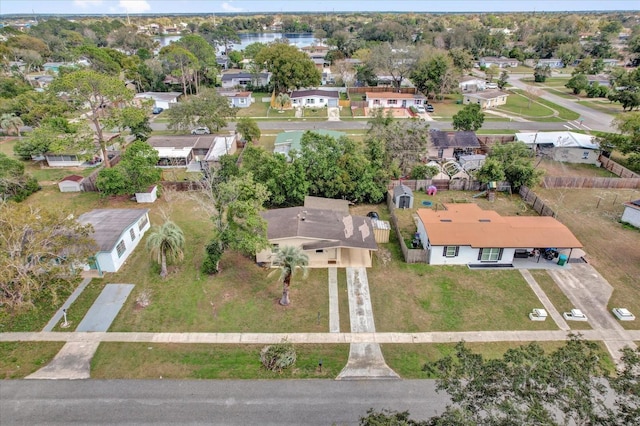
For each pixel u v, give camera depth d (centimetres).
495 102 8231
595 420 1238
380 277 3009
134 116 4778
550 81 11094
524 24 19938
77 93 4388
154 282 2914
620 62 13125
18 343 2355
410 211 4025
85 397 2019
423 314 2639
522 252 3278
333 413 1953
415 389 2095
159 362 2244
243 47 19775
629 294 2814
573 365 1373
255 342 2406
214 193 3462
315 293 2833
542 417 1213
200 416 1925
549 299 2767
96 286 2856
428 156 5425
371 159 4344
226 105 6150
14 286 2339
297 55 8412
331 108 8131
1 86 7562
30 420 1897
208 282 2920
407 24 19262
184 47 9694
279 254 2592
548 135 5578
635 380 1402
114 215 3409
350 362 2269
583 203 4156
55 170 5009
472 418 1319
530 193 4128
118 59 9888
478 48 14425
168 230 2869
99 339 2395
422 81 8531
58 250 2567
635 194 4350
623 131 5194
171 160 5075
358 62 10838
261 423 1895
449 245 3022
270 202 4059
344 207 3816
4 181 3991
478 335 2464
